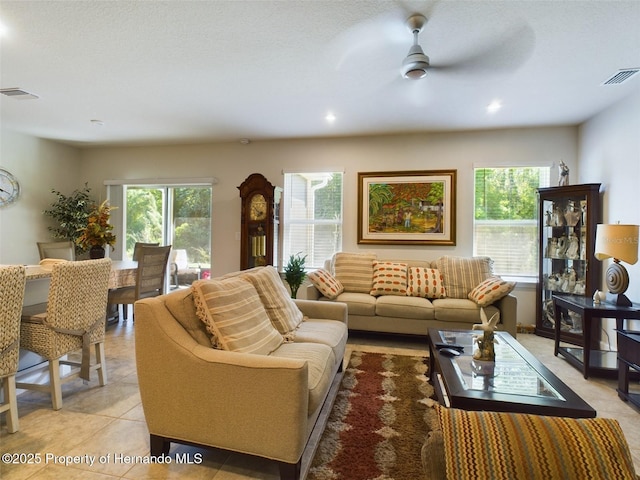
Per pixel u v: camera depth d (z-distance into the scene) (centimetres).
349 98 326
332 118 383
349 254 411
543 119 379
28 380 253
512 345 224
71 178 529
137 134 457
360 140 452
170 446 172
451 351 206
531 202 414
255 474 155
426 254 433
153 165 519
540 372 180
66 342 216
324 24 210
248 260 453
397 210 438
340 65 262
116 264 380
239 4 191
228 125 413
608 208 340
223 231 497
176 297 169
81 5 193
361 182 449
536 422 88
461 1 188
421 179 432
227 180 495
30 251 475
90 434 184
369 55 246
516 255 417
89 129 436
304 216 473
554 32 215
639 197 296
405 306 340
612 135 334
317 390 159
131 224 541
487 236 423
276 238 460
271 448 145
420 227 432
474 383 167
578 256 365
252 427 146
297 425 142
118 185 529
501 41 226
